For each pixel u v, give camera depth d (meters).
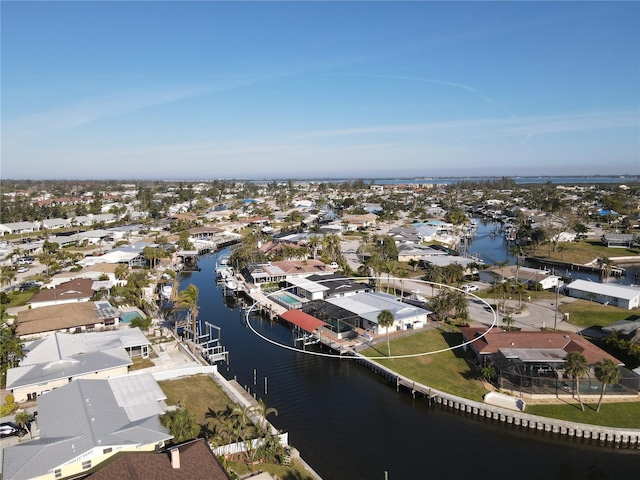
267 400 64.31
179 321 97.12
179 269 148.88
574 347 68.06
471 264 134.75
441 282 121.56
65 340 71.88
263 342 86.75
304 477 45.56
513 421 56.34
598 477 48.31
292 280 119.75
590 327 87.44
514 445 53.69
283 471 46.16
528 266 150.75
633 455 51.56
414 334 85.00
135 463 38.44
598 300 104.12
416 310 91.62
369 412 61.16
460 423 58.22
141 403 53.44
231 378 71.25
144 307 100.50
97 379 58.34
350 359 77.06
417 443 54.16
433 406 62.19
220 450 47.22
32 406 58.00
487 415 58.09
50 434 45.56
